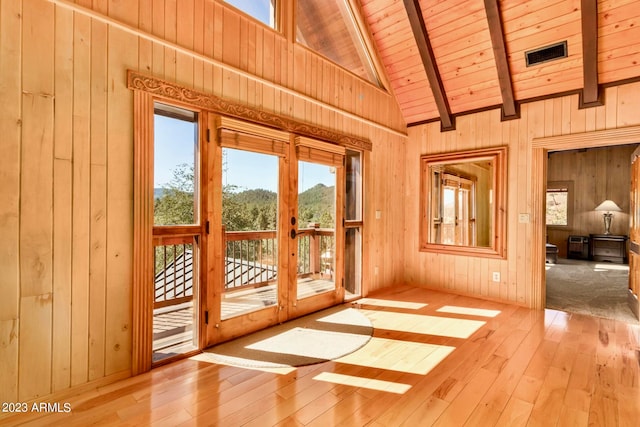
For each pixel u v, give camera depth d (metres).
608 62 3.17
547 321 3.25
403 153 4.78
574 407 1.82
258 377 2.13
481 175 4.36
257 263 3.26
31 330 1.77
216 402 1.85
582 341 2.75
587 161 8.10
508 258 3.89
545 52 3.34
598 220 7.97
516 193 3.85
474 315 3.42
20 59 1.73
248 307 3.01
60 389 1.87
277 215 3.11
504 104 3.83
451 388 2.01
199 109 2.48
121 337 2.09
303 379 2.11
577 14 3.00
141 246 2.16
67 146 1.88
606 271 6.18
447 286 4.41
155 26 2.22
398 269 4.75
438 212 4.73
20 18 1.72
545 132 3.66
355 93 3.94
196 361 2.36
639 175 3.42
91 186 1.96
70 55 1.88
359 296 4.07
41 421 1.67
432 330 2.99
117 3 2.05
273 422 1.68
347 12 3.93
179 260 3.62
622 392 1.96
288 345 2.63
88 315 1.96
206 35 2.51
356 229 4.09
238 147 2.71
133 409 1.78
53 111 1.83
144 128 2.16
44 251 1.81
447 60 3.87
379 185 4.35
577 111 3.46
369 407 1.81
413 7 3.51
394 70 4.30
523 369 2.26
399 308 3.65
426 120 4.64
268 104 2.98
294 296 3.28
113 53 2.04
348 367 2.28
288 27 3.15
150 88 2.18
